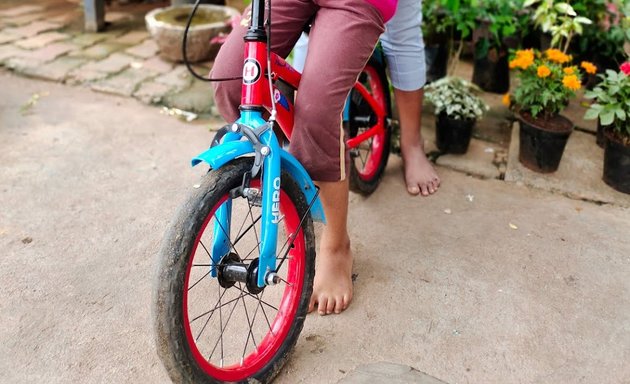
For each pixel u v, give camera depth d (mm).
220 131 1401
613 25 2943
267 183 1313
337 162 1512
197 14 3676
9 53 3469
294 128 1452
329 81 1386
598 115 2373
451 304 1782
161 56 3568
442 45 3127
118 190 2301
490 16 3031
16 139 2635
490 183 2441
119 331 1650
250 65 1312
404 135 2373
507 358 1598
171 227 1243
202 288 1820
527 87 2457
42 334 1629
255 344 1620
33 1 4484
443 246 2043
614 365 1584
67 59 3457
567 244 2066
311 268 1579
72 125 2789
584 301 1810
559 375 1549
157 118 2916
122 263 1913
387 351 1611
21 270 1859
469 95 2586
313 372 1545
